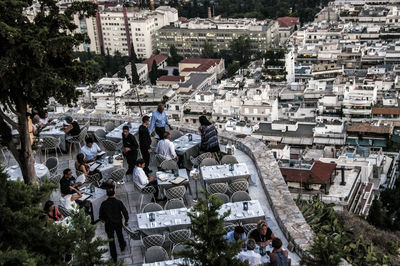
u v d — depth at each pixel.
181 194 25.50
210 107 140.38
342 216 38.91
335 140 111.12
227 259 16.48
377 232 36.69
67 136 32.31
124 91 169.38
